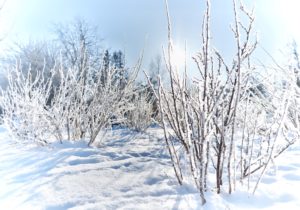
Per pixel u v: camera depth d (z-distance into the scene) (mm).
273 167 2479
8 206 1880
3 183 2344
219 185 1932
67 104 3988
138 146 4047
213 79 2027
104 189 2117
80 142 3977
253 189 1963
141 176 2410
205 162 1851
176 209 1746
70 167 2719
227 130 2047
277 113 2072
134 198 1927
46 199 1958
